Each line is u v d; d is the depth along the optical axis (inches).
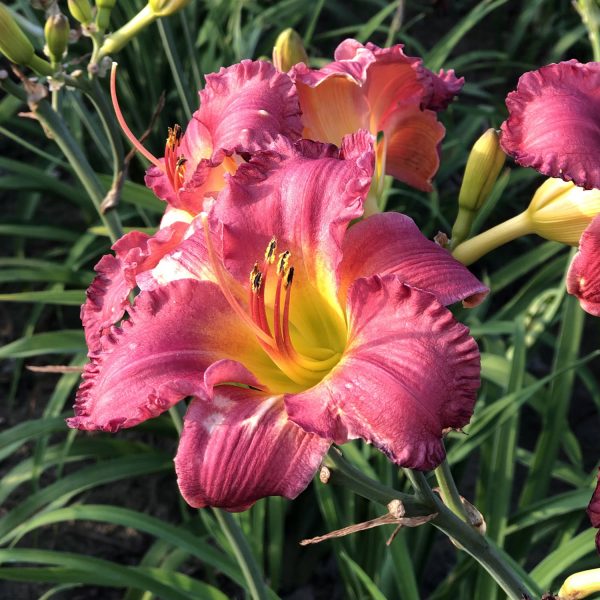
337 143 13.1
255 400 10.4
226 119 12.3
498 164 12.3
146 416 10.3
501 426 21.6
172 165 13.0
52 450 25.4
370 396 9.4
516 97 11.0
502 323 23.9
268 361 11.6
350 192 10.6
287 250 11.3
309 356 11.9
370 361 9.6
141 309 11.2
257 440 10.0
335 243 10.7
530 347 24.8
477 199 12.5
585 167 10.4
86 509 21.6
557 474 24.2
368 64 12.9
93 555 27.0
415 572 22.5
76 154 16.8
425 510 11.4
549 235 12.2
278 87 12.4
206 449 10.1
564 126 10.6
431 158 14.7
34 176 30.1
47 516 21.6
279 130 12.1
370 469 21.5
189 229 12.0
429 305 9.5
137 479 28.8
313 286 11.5
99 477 23.7
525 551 22.1
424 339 9.4
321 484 22.4
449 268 10.4
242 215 11.4
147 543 27.3
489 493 21.1
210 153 12.9
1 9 15.1
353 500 22.5
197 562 26.6
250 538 22.2
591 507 9.6
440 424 9.2
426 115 14.4
